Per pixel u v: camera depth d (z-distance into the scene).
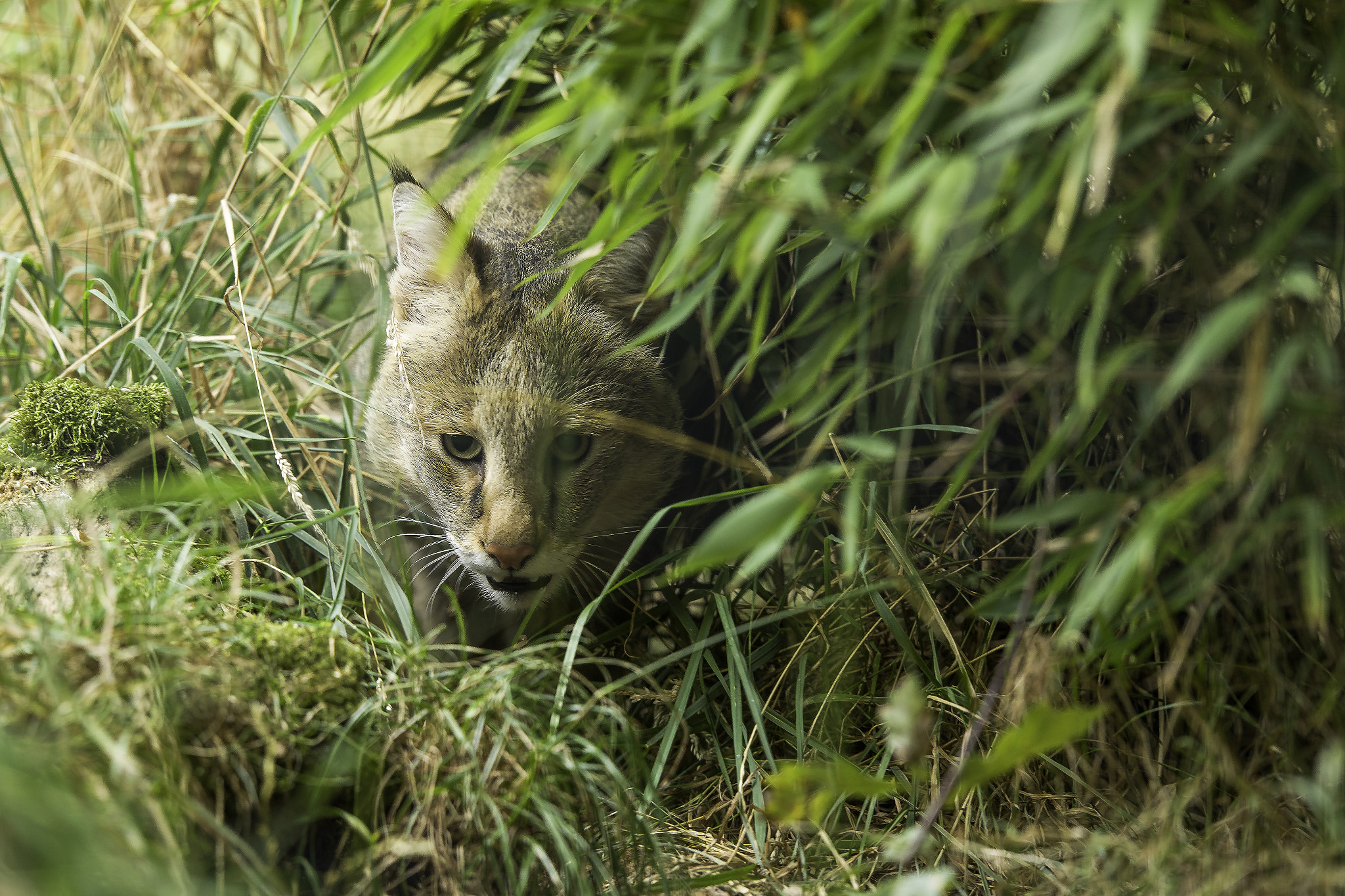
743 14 1.92
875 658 3.07
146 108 4.86
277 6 4.41
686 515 3.96
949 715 2.84
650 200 2.77
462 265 3.59
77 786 1.73
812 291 3.23
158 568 2.38
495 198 4.11
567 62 3.06
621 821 2.40
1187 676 2.29
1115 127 1.75
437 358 3.54
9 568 2.33
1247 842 2.10
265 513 3.15
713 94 1.78
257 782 2.03
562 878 2.18
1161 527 1.79
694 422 4.05
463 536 3.50
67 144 4.64
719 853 2.62
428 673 2.41
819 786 2.33
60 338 3.64
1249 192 2.08
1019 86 1.55
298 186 3.79
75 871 1.53
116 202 4.81
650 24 2.06
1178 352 2.14
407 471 3.75
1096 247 1.89
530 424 3.39
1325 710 2.01
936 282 2.18
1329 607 2.13
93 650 1.91
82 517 2.60
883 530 2.95
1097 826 2.46
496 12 2.95
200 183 4.99
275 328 4.07
